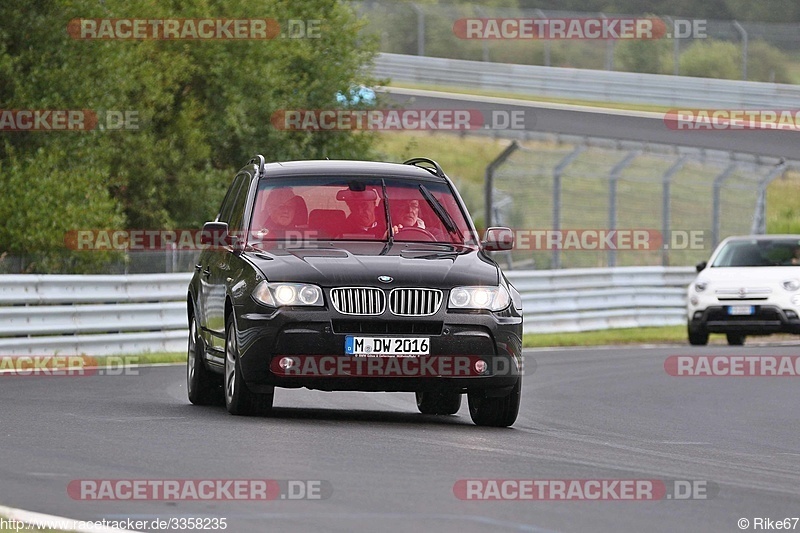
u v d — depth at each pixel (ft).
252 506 69.92
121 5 281.54
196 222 301.63
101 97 264.11
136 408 122.72
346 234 119.14
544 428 118.93
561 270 297.53
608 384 174.50
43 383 153.38
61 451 89.40
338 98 338.75
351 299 108.37
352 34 342.64
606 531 65.87
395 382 108.47
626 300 311.47
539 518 68.69
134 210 290.76
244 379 110.22
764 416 139.95
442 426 113.70
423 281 109.40
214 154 319.47
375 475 81.05
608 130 482.69
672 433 120.57
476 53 618.44
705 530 67.51
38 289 194.80
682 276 329.52
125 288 208.95
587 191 496.23
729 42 571.28
